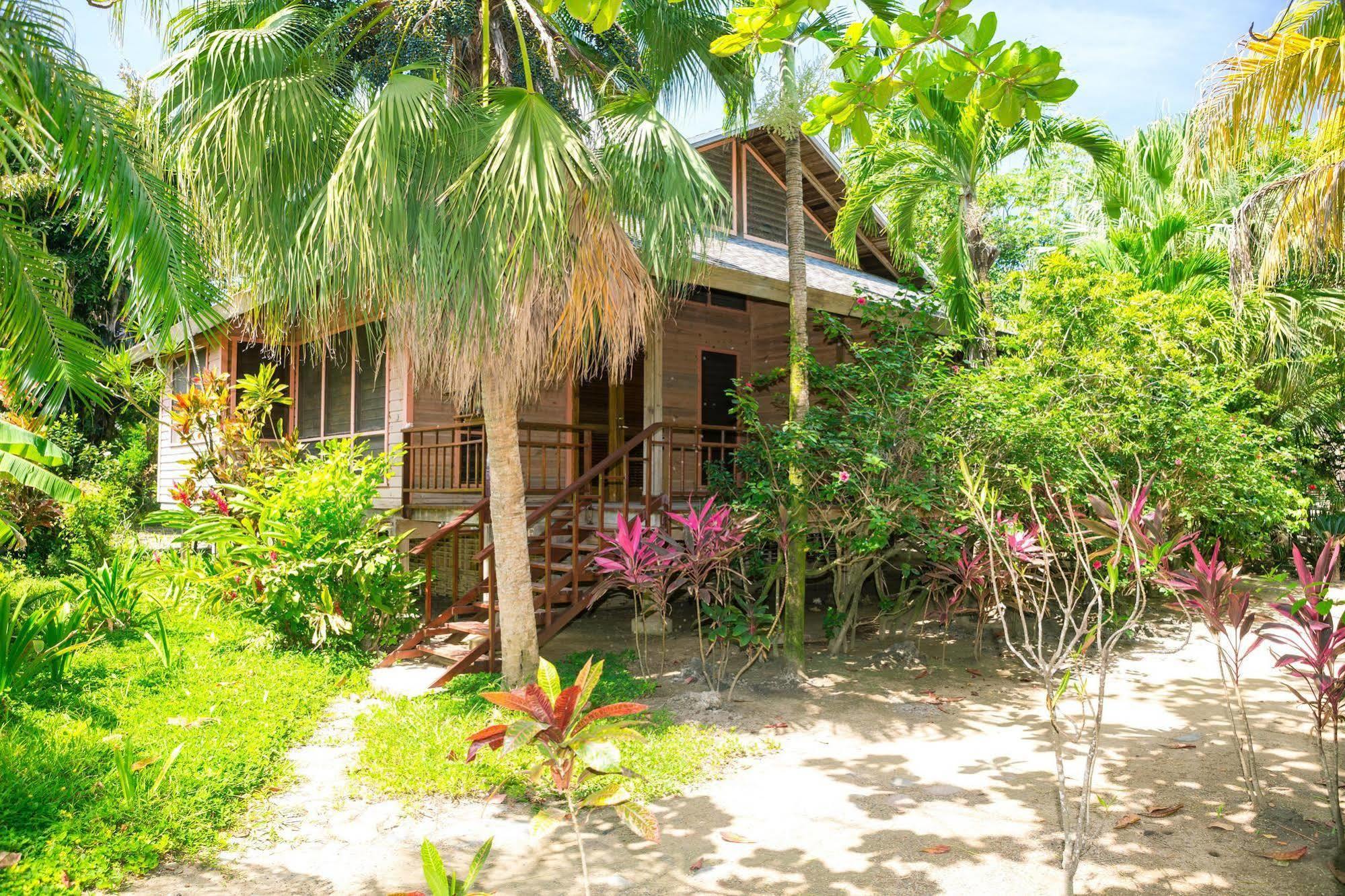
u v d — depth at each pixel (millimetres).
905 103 12555
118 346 19297
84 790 4520
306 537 8438
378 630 8609
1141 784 5031
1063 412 8203
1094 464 8133
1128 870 3904
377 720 6066
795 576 7723
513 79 7875
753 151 14086
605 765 2684
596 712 2852
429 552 8781
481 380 6742
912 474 8180
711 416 13180
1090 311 9430
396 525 10891
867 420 7844
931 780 5156
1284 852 4035
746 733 6078
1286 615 4328
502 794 4883
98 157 4945
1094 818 4527
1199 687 7543
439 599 12141
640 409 13102
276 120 5695
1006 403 7941
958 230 12617
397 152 5348
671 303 11094
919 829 4418
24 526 12039
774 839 4305
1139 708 6824
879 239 14734
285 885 3834
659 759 5320
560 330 6273
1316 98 7059
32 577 11453
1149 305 9922
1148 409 8828
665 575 7359
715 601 10430
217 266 6598
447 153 5641
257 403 11680
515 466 6816
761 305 13672
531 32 7875
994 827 4426
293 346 13094
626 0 8812
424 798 4840
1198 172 8039
